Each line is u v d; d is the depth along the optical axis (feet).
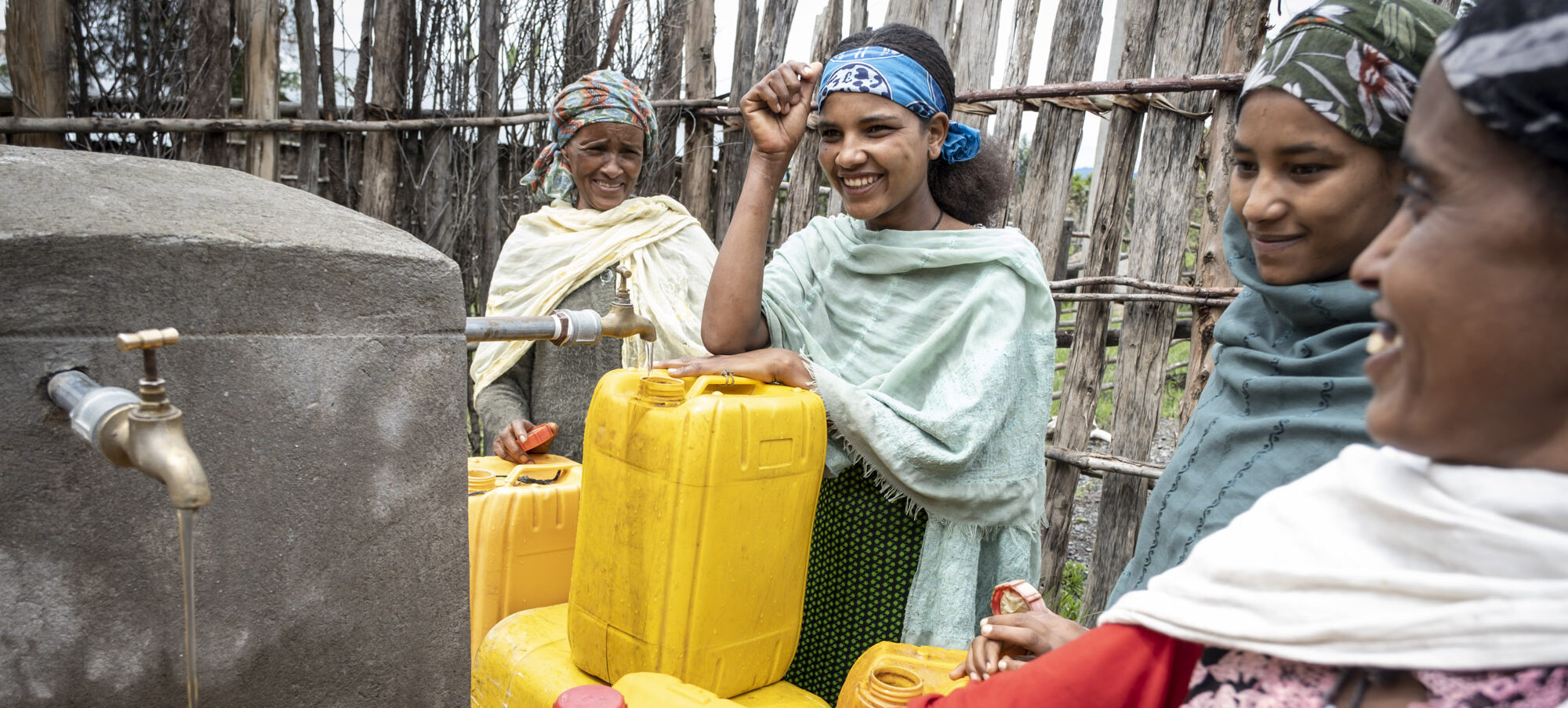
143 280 3.29
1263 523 2.28
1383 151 3.33
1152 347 8.98
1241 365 3.95
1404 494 1.98
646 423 4.82
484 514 6.15
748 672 5.14
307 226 3.81
